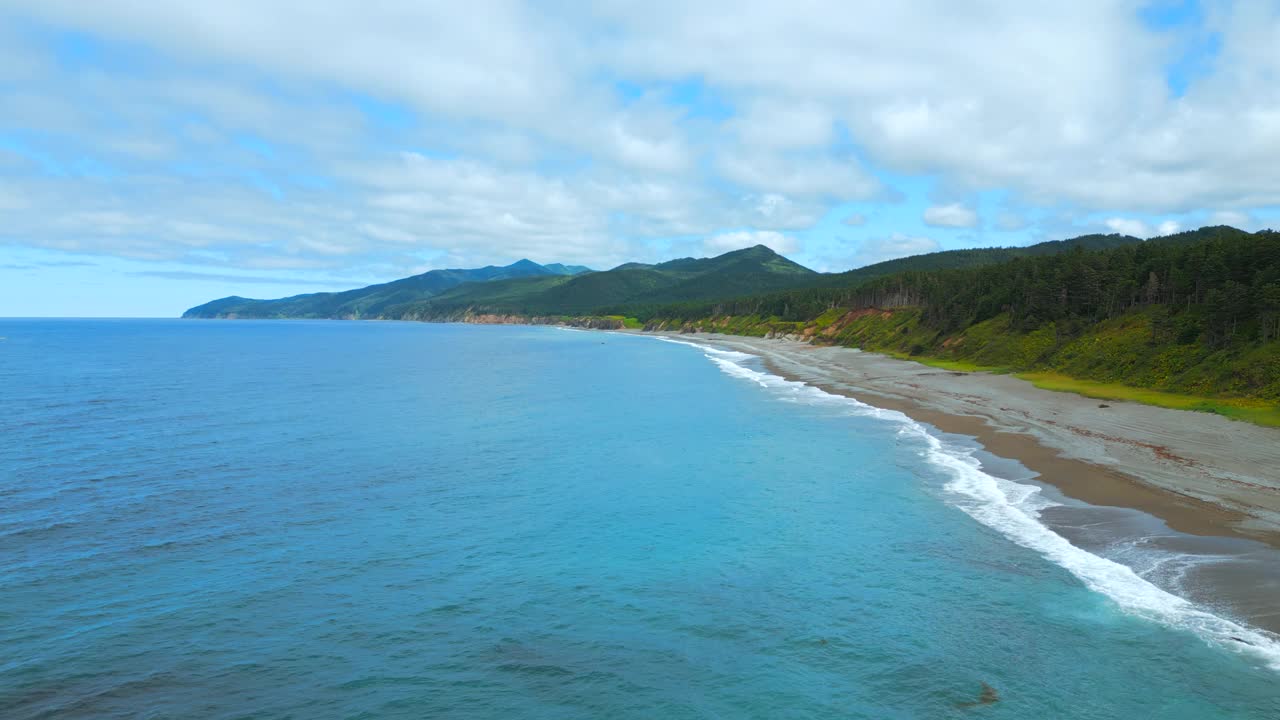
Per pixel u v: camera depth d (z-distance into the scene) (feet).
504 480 117.91
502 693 55.47
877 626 64.49
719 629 65.00
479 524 95.09
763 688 55.36
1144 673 54.39
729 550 84.17
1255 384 165.17
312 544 87.35
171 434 160.45
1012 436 141.69
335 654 61.21
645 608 69.51
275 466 128.06
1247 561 71.92
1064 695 52.44
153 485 113.91
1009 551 79.61
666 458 133.59
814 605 69.21
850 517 94.73
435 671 58.65
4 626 65.21
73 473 121.49
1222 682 52.60
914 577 74.28
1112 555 76.07
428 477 120.16
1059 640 59.82
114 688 55.67
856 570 76.89
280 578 77.00
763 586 73.92
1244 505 89.97
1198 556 73.97
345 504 104.06
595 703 53.93
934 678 55.62
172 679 57.11
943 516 93.20
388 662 59.98
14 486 112.37
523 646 62.59
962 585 71.67
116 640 63.10
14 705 52.90
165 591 73.41
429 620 67.51
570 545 86.89
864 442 144.25
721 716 51.85
